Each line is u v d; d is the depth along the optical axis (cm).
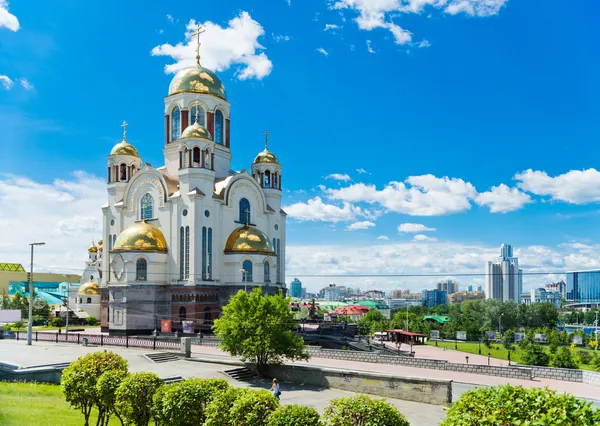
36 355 4841
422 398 3569
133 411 2175
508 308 15250
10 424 2427
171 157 8644
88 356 2448
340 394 3791
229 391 1983
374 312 15138
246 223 8188
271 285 8075
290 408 1781
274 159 9138
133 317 7375
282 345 4331
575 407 1207
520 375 4700
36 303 13388
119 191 8488
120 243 7525
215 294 7656
